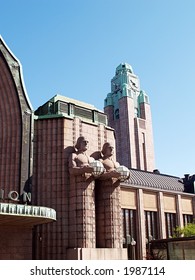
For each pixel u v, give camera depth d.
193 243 29.31
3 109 26.31
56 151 26.03
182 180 49.41
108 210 25.47
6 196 24.28
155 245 33.41
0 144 25.77
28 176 25.06
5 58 26.59
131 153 99.94
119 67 116.56
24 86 26.98
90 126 28.31
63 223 24.34
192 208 45.72
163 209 41.28
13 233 23.44
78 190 24.61
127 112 104.50
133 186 38.72
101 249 23.89
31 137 26.12
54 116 26.81
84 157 25.50
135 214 38.06
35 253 23.81
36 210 19.97
